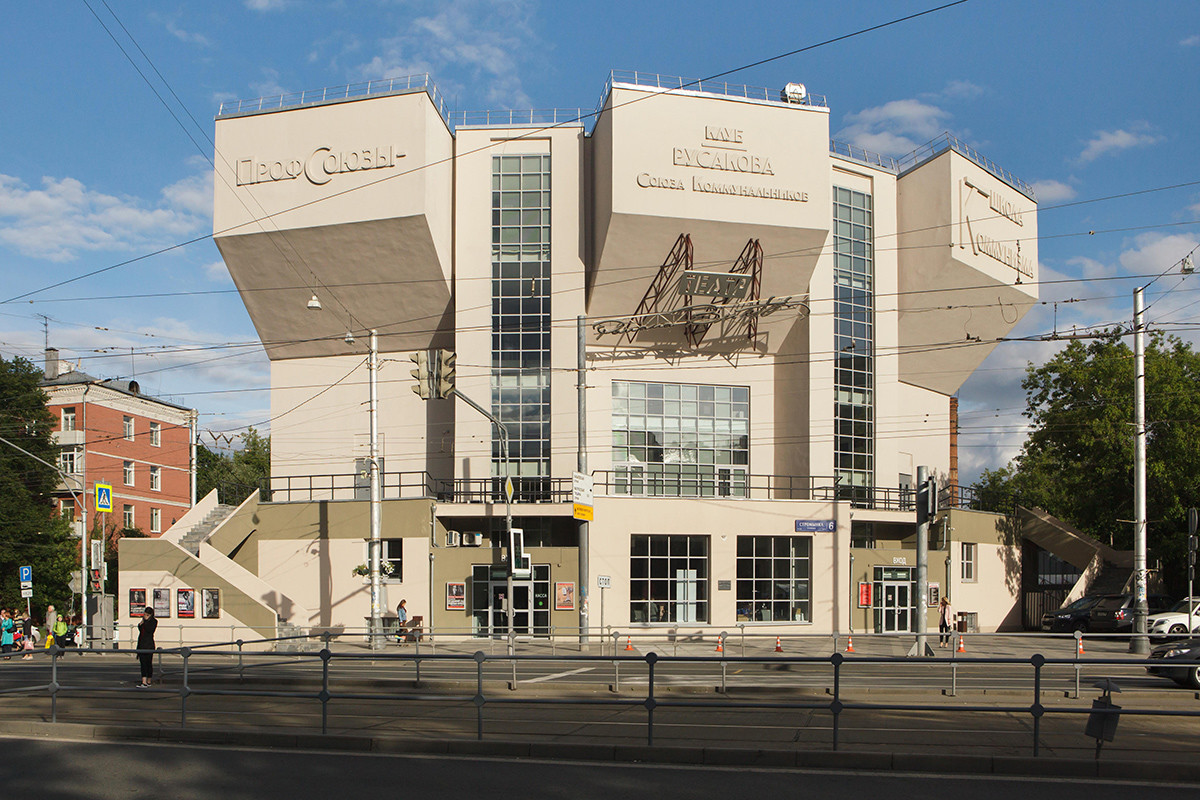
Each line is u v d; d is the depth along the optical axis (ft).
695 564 118.73
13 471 159.63
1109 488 139.95
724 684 62.23
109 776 34.30
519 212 128.26
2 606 154.81
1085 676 71.05
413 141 119.24
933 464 152.56
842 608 120.78
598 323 124.67
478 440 125.49
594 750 37.93
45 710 52.21
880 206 140.77
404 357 135.13
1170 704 54.80
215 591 106.52
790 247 123.95
